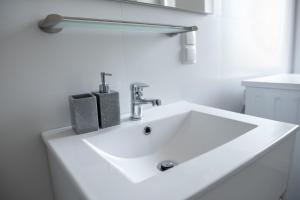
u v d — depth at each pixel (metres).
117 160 0.67
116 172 0.43
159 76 0.93
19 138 0.62
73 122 0.65
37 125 0.65
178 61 0.99
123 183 0.39
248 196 0.50
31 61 0.62
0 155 0.60
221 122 0.76
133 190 0.37
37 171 0.67
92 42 0.72
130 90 0.80
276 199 0.64
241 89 1.38
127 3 0.78
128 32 0.80
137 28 0.76
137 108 0.78
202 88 1.13
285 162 0.64
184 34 0.98
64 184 0.53
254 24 1.41
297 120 1.05
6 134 0.60
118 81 0.80
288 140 0.62
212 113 0.81
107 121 0.69
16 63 0.60
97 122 0.67
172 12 0.92
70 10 0.66
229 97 1.30
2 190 0.62
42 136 0.64
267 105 1.16
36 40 0.62
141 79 0.87
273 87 1.11
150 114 0.83
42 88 0.65
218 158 0.46
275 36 1.64
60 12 0.65
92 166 0.46
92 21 0.58
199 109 0.88
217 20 1.14
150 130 0.76
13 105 0.61
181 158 0.75
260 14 1.44
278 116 1.12
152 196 0.35
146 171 0.67
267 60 1.59
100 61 0.74
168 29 0.80
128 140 0.71
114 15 0.75
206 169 0.42
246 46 1.37
